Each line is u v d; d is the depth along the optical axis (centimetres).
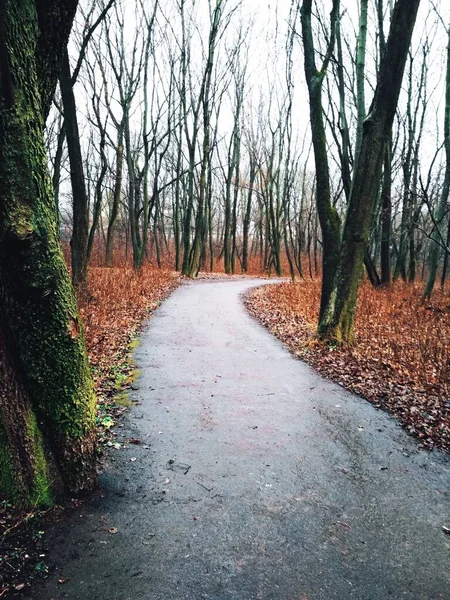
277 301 1536
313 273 4034
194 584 261
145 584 259
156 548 289
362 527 320
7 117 246
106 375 642
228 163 3291
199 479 376
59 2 277
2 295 276
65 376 309
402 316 1145
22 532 293
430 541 307
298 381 659
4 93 244
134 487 358
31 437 304
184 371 682
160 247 4012
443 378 629
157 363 718
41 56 281
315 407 555
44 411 309
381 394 599
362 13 964
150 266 2403
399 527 321
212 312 1249
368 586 264
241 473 389
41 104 292
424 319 1080
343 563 282
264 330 1039
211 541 298
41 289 279
